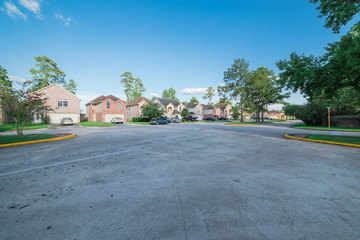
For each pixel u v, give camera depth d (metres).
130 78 54.62
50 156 5.80
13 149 7.04
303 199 2.79
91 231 2.02
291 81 10.03
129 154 6.09
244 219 2.25
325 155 5.94
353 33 7.79
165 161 5.16
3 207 2.54
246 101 33.22
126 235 1.95
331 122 23.05
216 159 5.39
